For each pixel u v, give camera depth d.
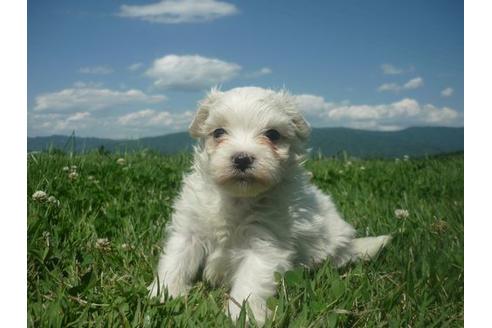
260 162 0.52
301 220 0.57
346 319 0.46
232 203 0.55
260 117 0.55
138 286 0.49
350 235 0.62
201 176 0.57
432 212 0.80
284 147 0.56
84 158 0.94
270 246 0.54
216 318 0.46
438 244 0.65
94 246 0.58
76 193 0.73
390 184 0.97
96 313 0.45
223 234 0.55
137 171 0.90
